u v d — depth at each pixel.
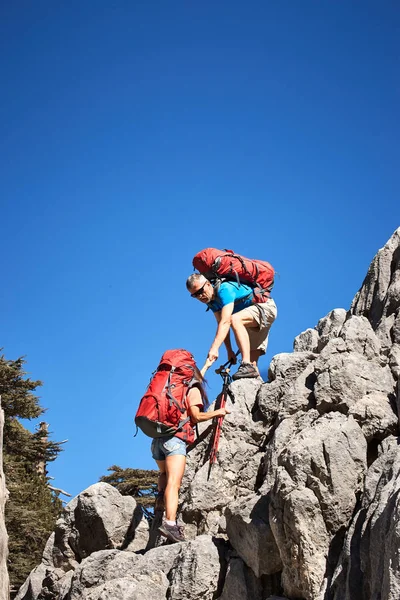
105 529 7.80
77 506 8.09
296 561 5.88
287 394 7.32
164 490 7.71
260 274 8.37
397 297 7.73
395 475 5.50
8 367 25.02
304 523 5.86
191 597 6.43
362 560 5.41
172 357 7.51
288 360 7.80
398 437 6.33
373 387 6.78
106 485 8.04
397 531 4.71
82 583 7.04
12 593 19.42
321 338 7.89
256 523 6.36
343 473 5.99
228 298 8.03
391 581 4.62
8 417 25.75
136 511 8.02
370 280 8.33
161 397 7.30
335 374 6.83
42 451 26.19
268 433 7.68
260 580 6.38
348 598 5.35
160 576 6.59
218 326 7.91
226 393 7.82
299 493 5.91
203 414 7.34
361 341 7.18
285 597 6.10
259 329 8.43
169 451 7.32
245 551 6.44
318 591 5.73
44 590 7.94
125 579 6.47
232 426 7.71
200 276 8.08
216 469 7.50
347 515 5.92
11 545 21.45
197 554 6.55
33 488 24.05
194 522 7.39
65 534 8.07
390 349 7.26
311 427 6.37
